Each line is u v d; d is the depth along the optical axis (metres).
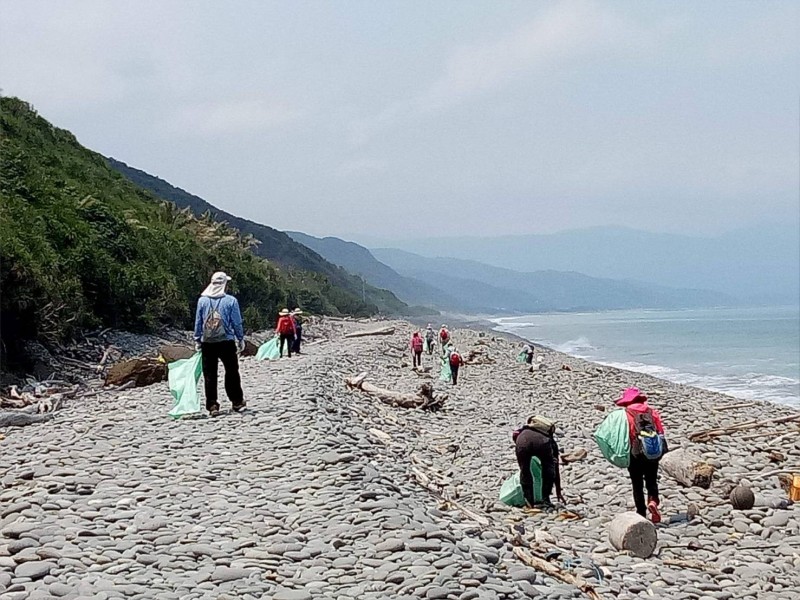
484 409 22.62
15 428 14.90
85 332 29.97
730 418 22.84
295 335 32.66
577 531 10.77
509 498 12.26
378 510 8.59
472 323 172.12
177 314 38.62
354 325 71.69
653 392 30.55
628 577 8.73
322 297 90.81
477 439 17.56
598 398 28.00
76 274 30.41
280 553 7.45
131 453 11.27
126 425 13.64
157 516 8.38
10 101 52.84
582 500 12.66
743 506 11.91
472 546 8.01
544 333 128.50
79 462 10.75
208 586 6.60
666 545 10.40
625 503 12.34
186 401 14.46
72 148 56.03
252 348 33.84
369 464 11.04
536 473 12.27
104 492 9.21
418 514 8.66
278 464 10.53
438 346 46.97
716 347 84.12
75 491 9.32
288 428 12.68
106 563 7.03
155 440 12.12
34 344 24.36
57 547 7.36
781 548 10.36
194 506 8.75
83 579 6.58
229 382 14.38
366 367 30.59
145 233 42.97
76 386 21.80
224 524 8.20
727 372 53.09
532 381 32.66
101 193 46.41
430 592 6.51
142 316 34.28
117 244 36.75
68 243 32.03
